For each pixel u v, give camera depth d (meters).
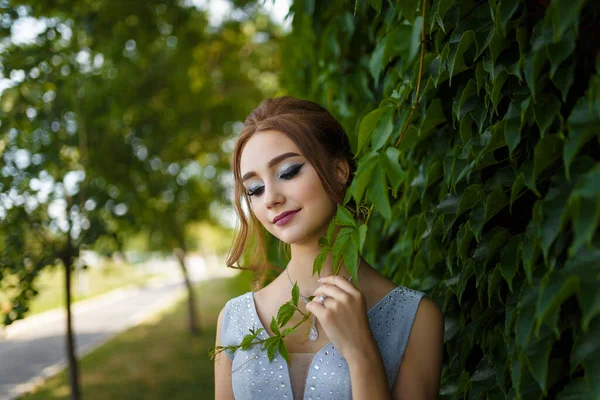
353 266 1.10
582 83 0.95
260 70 7.86
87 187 4.12
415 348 1.25
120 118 5.81
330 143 1.33
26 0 3.37
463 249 1.20
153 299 18.09
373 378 1.11
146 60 6.29
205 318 12.57
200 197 8.94
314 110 1.36
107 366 8.19
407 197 1.63
